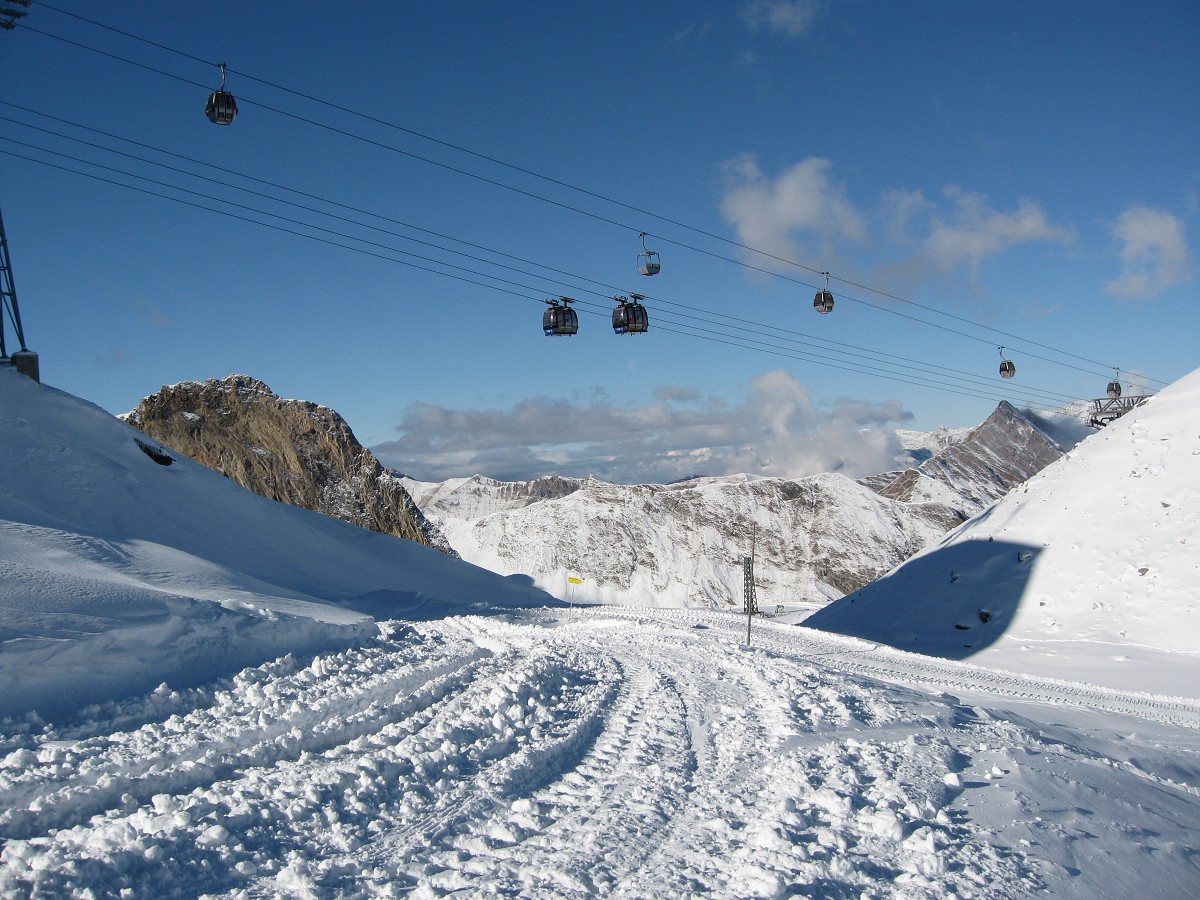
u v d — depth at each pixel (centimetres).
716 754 1095
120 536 2789
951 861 759
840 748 1134
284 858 675
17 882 581
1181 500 3547
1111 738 1642
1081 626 3234
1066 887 748
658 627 2869
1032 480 4369
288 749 966
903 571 4356
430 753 971
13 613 1281
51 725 970
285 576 3481
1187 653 2862
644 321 3316
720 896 646
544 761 1014
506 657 1784
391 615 3203
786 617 5984
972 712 1608
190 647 1359
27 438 3225
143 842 657
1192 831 1006
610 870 689
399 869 670
